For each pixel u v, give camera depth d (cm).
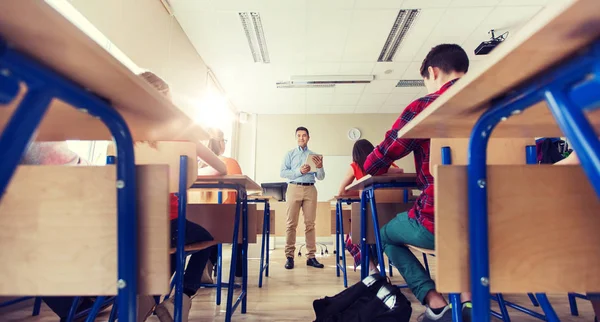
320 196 676
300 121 710
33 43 40
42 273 62
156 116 73
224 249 489
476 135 61
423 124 74
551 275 59
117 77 50
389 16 368
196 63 446
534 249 60
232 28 394
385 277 136
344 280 241
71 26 36
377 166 134
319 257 403
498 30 393
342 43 427
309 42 426
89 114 59
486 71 46
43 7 32
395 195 211
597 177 39
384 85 566
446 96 58
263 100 636
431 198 112
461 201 62
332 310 131
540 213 60
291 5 350
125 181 62
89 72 49
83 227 62
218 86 547
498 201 60
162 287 64
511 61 43
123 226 62
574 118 43
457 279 61
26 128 44
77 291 62
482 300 58
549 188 61
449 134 84
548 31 36
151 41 320
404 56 462
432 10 357
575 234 60
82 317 156
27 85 44
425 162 121
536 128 80
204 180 159
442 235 61
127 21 280
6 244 63
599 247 61
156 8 331
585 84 42
